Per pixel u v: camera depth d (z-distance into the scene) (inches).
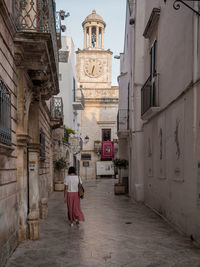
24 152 255.8
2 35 193.6
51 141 661.3
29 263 198.2
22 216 249.0
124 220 346.6
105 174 1368.1
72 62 1048.8
